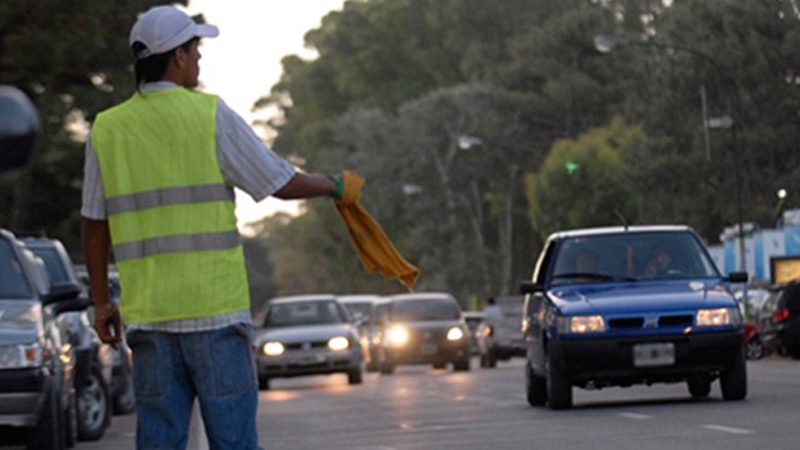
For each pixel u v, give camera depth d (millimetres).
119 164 12789
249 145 12789
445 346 88375
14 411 30156
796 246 101062
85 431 38500
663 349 38188
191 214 12727
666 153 125250
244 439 12812
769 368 59750
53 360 31250
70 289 33125
